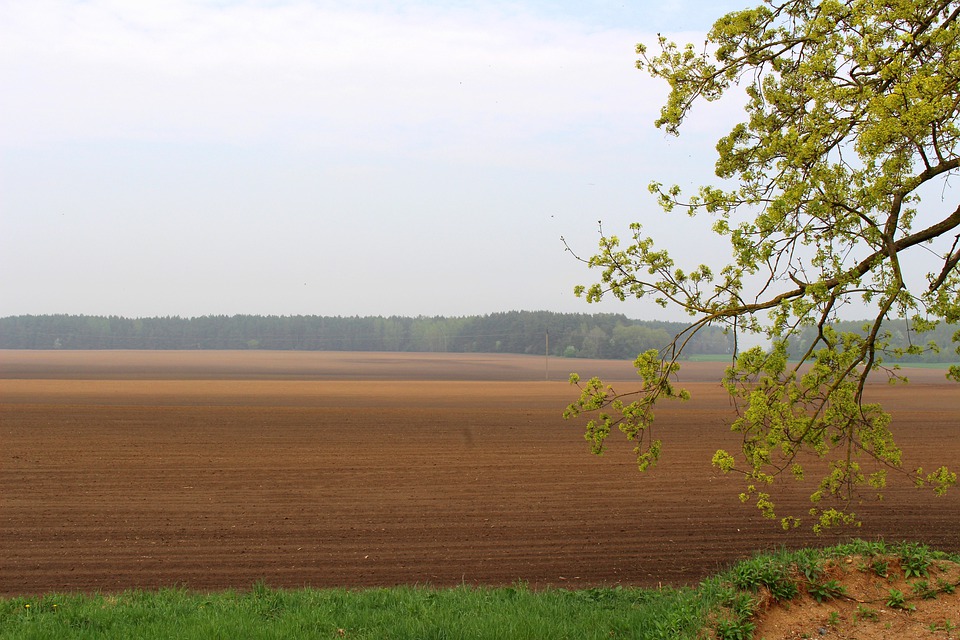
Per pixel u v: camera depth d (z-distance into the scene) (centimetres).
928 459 2703
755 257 919
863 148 876
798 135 948
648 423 991
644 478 2381
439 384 8512
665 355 999
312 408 4625
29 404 4622
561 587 1305
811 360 1016
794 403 937
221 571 1420
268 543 1625
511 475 2431
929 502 2012
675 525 1781
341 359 16500
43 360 14588
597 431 998
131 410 4325
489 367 13438
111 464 2578
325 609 962
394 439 3247
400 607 977
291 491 2178
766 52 1052
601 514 1897
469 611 945
